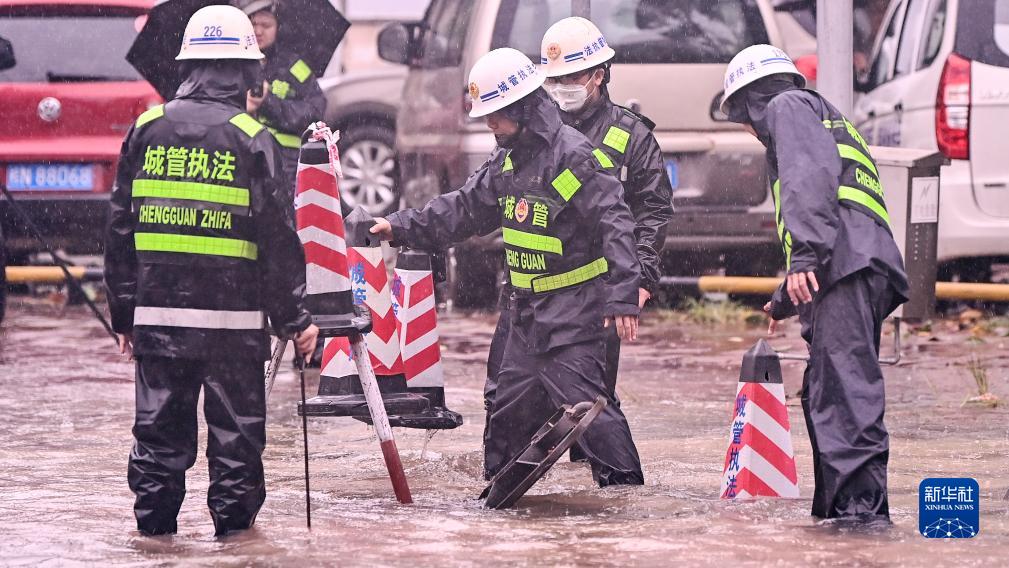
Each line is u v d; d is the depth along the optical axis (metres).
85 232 42.19
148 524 18.61
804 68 43.50
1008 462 23.09
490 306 44.22
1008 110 38.38
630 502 20.56
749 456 20.73
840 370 19.20
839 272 19.19
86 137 42.09
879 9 48.28
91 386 31.42
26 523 19.28
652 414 28.08
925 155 31.73
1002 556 17.20
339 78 57.16
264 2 33.16
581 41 23.48
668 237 39.53
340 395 22.55
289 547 17.91
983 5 38.62
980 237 38.44
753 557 17.20
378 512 20.12
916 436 25.34
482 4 40.03
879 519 18.91
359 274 22.78
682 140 39.16
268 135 18.36
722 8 39.56
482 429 27.00
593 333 21.58
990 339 37.84
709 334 39.62
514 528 18.92
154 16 21.83
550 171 21.31
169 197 18.27
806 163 19.14
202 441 25.44
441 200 22.84
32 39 42.53
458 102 39.84
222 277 18.25
